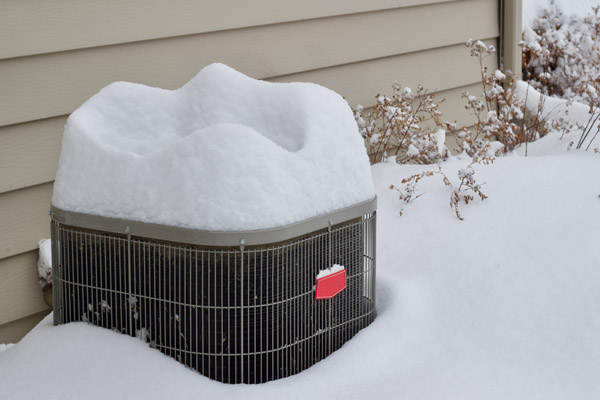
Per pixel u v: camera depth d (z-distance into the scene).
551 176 4.46
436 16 5.80
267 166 2.93
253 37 4.73
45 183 3.96
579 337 3.23
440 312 3.48
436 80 5.91
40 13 3.81
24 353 3.16
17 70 3.78
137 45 4.23
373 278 3.45
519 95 6.24
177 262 2.99
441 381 3.00
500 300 3.50
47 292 3.97
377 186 4.69
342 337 3.32
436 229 4.11
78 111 3.35
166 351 3.09
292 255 3.02
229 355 2.98
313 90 3.29
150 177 3.01
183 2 4.36
